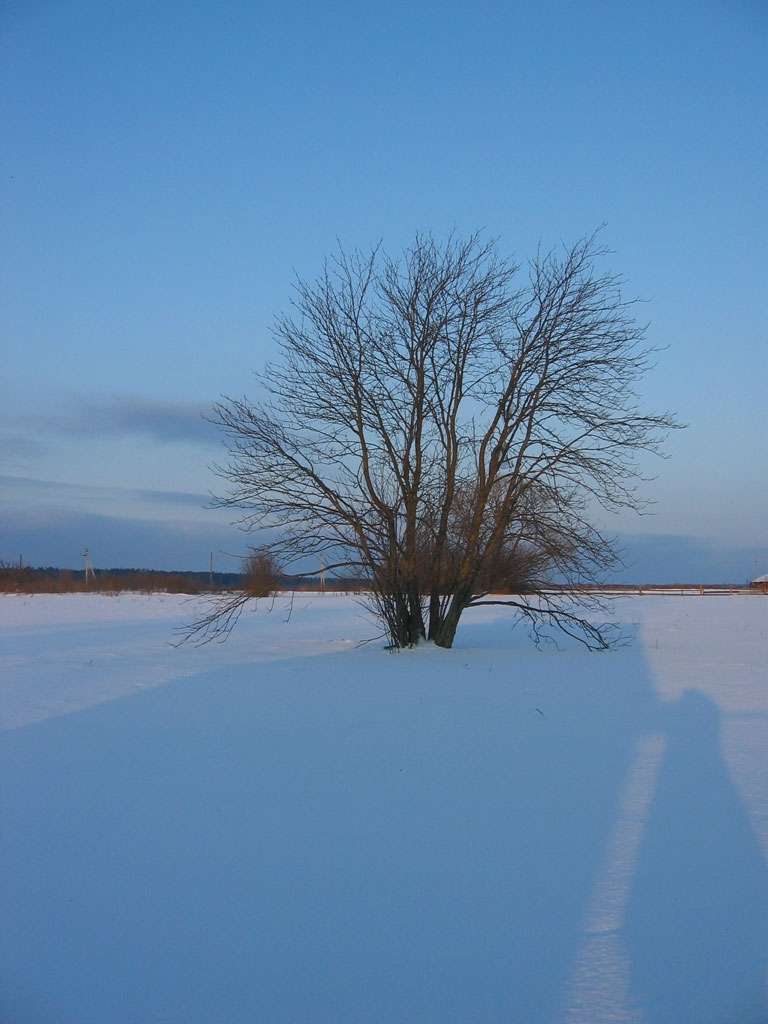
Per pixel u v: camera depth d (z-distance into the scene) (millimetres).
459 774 7848
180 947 4523
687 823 6367
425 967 4270
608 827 6301
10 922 4832
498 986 4074
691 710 11336
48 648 20844
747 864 5543
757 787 7309
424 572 21141
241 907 4984
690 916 4789
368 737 9555
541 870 5480
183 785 7520
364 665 17000
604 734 9672
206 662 17594
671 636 25875
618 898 5039
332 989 4070
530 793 7199
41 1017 3859
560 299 19594
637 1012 3828
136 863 5668
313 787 7434
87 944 4566
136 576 80312
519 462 19984
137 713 11195
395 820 6504
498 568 20828
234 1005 3953
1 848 5957
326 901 5051
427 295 19859
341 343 19812
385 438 19875
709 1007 3854
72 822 6508
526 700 12266
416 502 20234
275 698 12508
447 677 15016
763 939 4512
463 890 5180
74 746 9125
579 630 29219
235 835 6191
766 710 11328
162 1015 3873
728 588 96125
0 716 10984
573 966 4254
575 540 19859
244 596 20469
